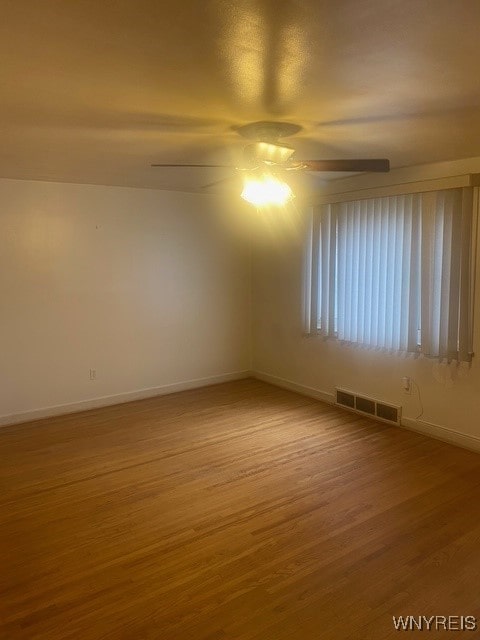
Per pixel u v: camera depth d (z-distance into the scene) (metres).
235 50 1.65
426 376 4.26
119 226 5.09
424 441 4.19
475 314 3.86
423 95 2.14
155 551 2.75
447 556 2.68
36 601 2.37
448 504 3.20
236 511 3.14
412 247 4.13
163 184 4.88
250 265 6.11
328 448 4.08
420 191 3.97
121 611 2.31
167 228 5.39
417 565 2.61
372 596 2.39
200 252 5.67
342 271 4.80
